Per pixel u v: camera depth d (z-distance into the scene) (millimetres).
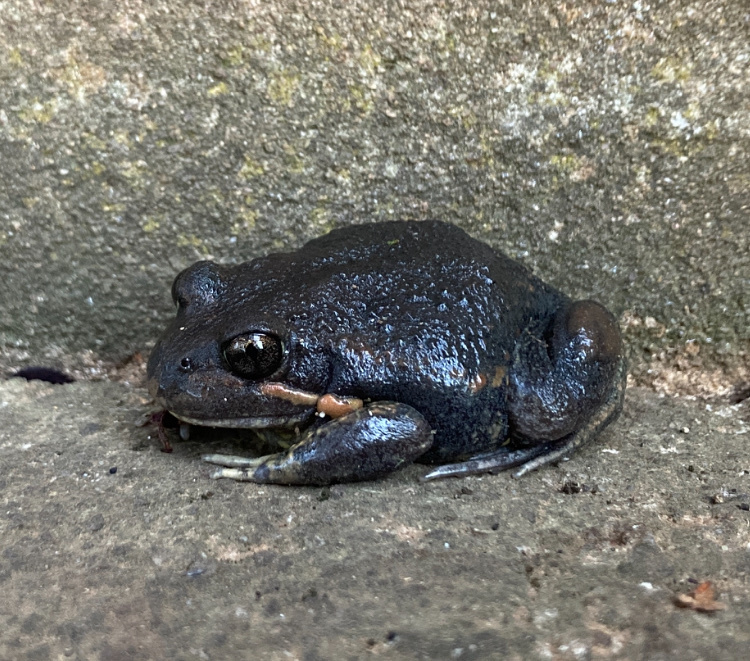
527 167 121
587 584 76
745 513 89
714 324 127
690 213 121
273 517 87
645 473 100
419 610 72
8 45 112
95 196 120
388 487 95
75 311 126
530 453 102
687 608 72
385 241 109
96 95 115
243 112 117
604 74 115
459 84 117
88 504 88
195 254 125
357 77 116
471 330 98
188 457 101
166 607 72
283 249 125
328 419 96
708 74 114
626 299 128
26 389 124
